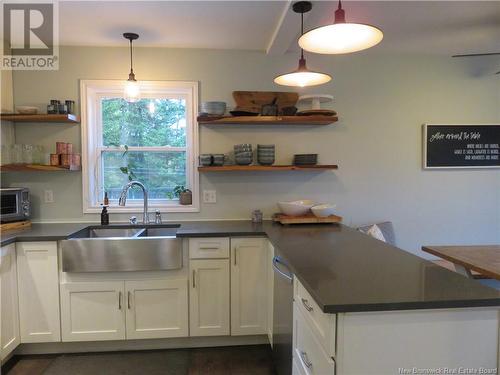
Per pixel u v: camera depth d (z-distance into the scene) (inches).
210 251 96.9
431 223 126.4
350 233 96.3
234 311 98.3
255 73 117.6
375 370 46.2
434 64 123.9
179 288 96.6
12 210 103.1
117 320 95.3
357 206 123.4
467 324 47.4
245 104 116.9
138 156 121.5
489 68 125.5
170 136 121.9
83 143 113.7
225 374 88.8
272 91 118.3
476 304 46.4
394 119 123.3
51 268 93.1
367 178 123.3
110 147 119.0
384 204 124.4
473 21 94.9
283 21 89.3
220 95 117.3
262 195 120.3
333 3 82.0
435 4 84.8
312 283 52.9
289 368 69.6
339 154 122.0
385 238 115.0
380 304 44.9
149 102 121.0
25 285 92.7
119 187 120.9
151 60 114.7
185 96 120.6
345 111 121.6
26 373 89.1
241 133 118.4
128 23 95.0
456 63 124.6
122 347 100.4
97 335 95.0
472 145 126.0
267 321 98.1
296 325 63.4
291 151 120.3
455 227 127.3
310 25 93.6
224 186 119.1
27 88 112.0
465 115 125.7
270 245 93.9
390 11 88.0
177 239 94.6
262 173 120.0
